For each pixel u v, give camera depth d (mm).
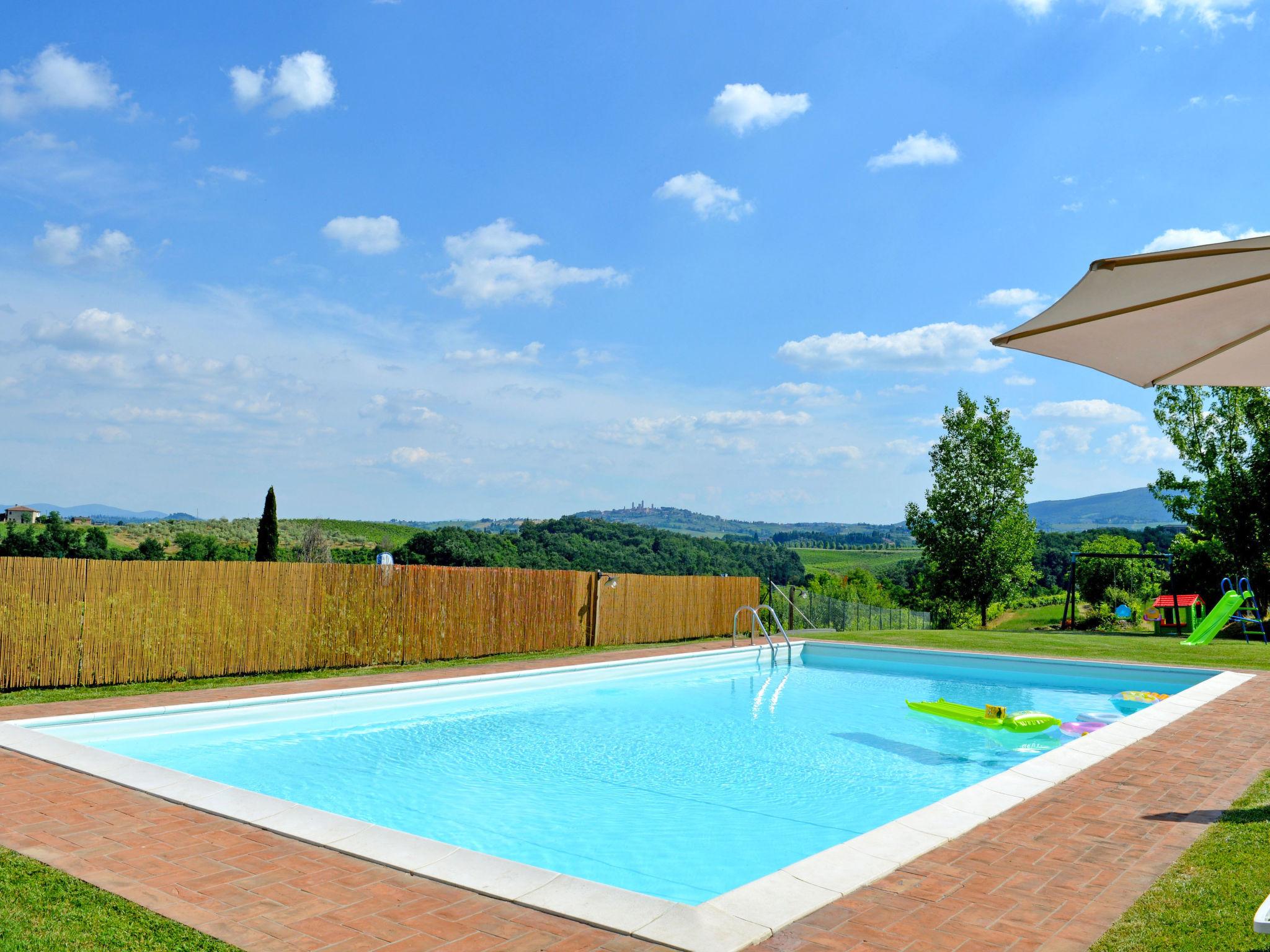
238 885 4461
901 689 14945
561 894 4344
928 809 6043
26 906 4102
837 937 3900
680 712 12602
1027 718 11219
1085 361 3773
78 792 6246
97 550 45938
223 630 12688
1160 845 5305
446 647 15742
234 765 8953
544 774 8883
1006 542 35562
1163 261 2885
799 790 8344
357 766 9039
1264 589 29672
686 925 3969
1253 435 31344
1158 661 15875
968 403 36844
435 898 4320
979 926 4027
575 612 18531
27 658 10844
